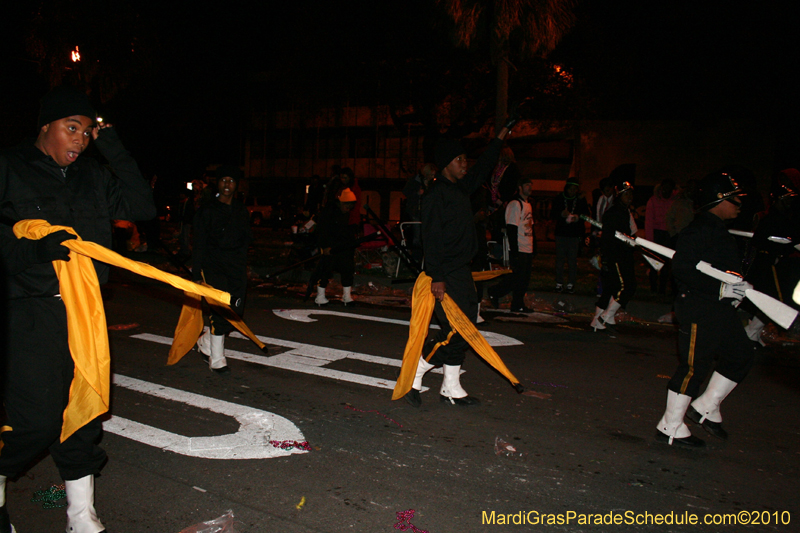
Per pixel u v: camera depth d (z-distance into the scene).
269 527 3.07
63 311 2.79
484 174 5.01
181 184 33.88
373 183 39.19
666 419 4.19
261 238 21.50
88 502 2.92
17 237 2.58
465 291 4.70
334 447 4.04
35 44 22.67
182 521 3.11
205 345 6.02
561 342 7.06
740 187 3.86
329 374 5.69
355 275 11.30
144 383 5.34
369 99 21.42
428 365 4.88
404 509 3.26
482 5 13.93
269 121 42.50
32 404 2.71
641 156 29.20
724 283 3.84
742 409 4.95
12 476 2.85
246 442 4.09
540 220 25.89
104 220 3.01
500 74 13.55
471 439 4.21
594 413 4.77
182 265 5.92
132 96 27.73
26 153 2.78
